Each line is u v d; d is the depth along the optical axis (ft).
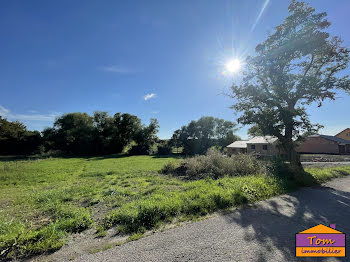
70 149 136.87
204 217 12.42
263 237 9.48
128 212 12.39
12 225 12.00
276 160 29.53
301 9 32.73
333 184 23.67
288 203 15.33
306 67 37.27
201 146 131.95
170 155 120.26
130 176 35.55
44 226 12.43
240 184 19.03
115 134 143.64
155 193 19.99
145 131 141.49
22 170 46.73
